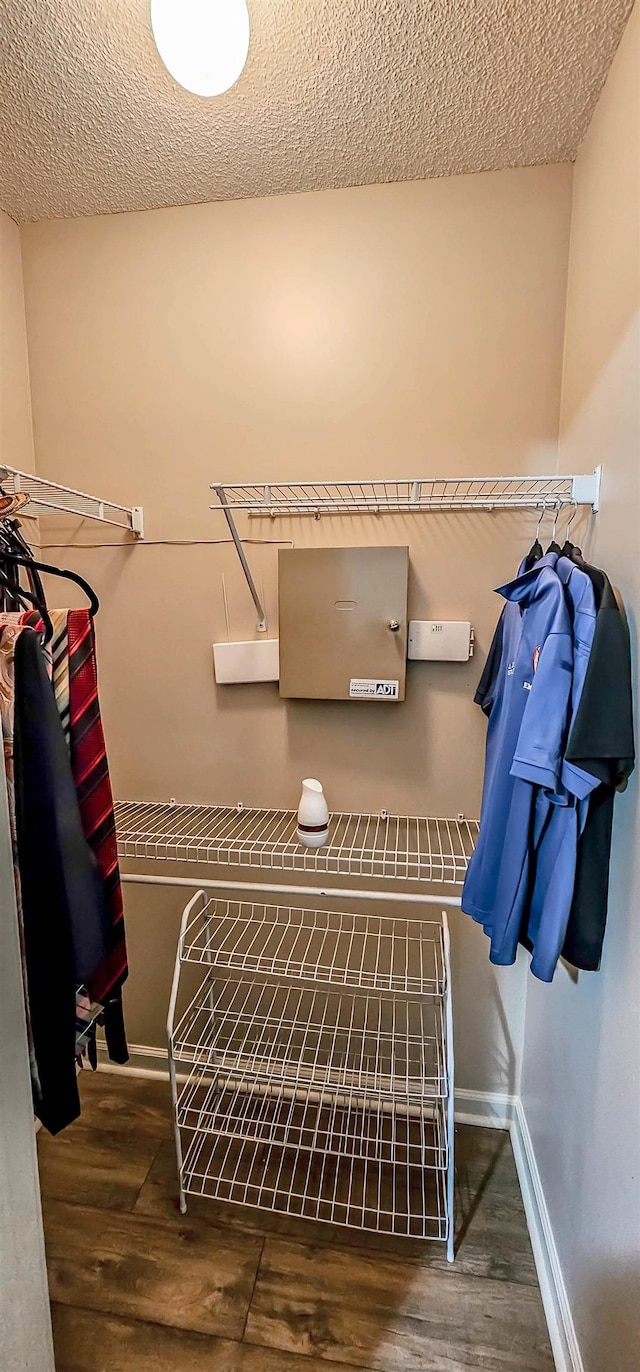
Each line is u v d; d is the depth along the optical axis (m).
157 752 1.59
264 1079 1.58
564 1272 1.07
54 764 0.87
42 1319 0.71
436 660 1.40
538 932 0.95
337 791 1.51
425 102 1.08
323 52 0.98
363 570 1.35
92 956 0.94
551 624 0.93
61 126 1.13
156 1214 1.30
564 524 1.32
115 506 1.38
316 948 1.57
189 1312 1.11
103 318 1.46
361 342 1.36
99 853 1.03
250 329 1.40
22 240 1.47
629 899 0.85
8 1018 0.66
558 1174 1.15
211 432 1.45
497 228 1.28
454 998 1.52
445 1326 1.09
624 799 0.89
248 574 1.37
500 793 1.06
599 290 1.06
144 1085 1.67
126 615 1.55
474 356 1.32
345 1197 1.32
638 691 0.85
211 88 0.92
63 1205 1.32
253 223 1.37
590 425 1.10
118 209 1.41
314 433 1.41
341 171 1.28
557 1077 1.19
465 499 1.12
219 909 1.62
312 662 1.40
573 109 1.09
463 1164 1.42
